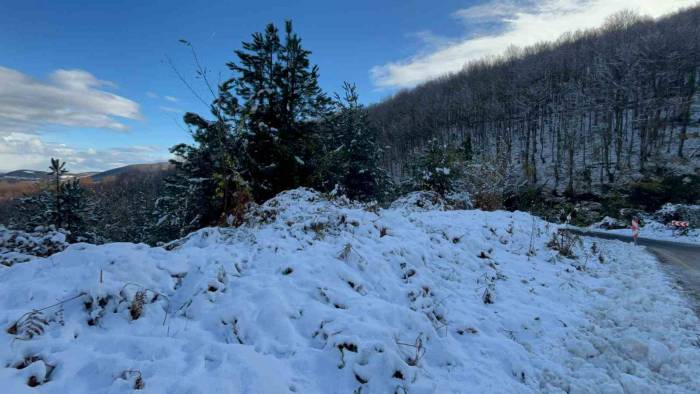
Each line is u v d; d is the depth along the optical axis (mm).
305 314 4281
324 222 7426
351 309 4566
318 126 18219
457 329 5020
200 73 8188
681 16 90812
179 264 5074
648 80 64875
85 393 2816
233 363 3211
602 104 68562
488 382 3916
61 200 24953
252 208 8828
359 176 26953
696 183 43656
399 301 5352
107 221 52406
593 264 9672
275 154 15258
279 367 3363
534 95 78125
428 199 16812
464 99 102750
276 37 15797
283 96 16141
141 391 2791
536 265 8742
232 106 10125
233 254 5703
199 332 3852
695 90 60875
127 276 4406
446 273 6875
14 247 6172
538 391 3938
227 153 10133
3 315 3498
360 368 3504
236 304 4258
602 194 49531
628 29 93562
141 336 3664
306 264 5465
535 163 64938
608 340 5137
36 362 2943
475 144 71062
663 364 4410
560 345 4980
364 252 6344
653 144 55812
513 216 14375
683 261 10758
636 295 6910
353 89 27469
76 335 3566
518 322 5488
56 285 4164
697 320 5641
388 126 112250
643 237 21562
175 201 16203
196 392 2799
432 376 3844
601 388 3947
